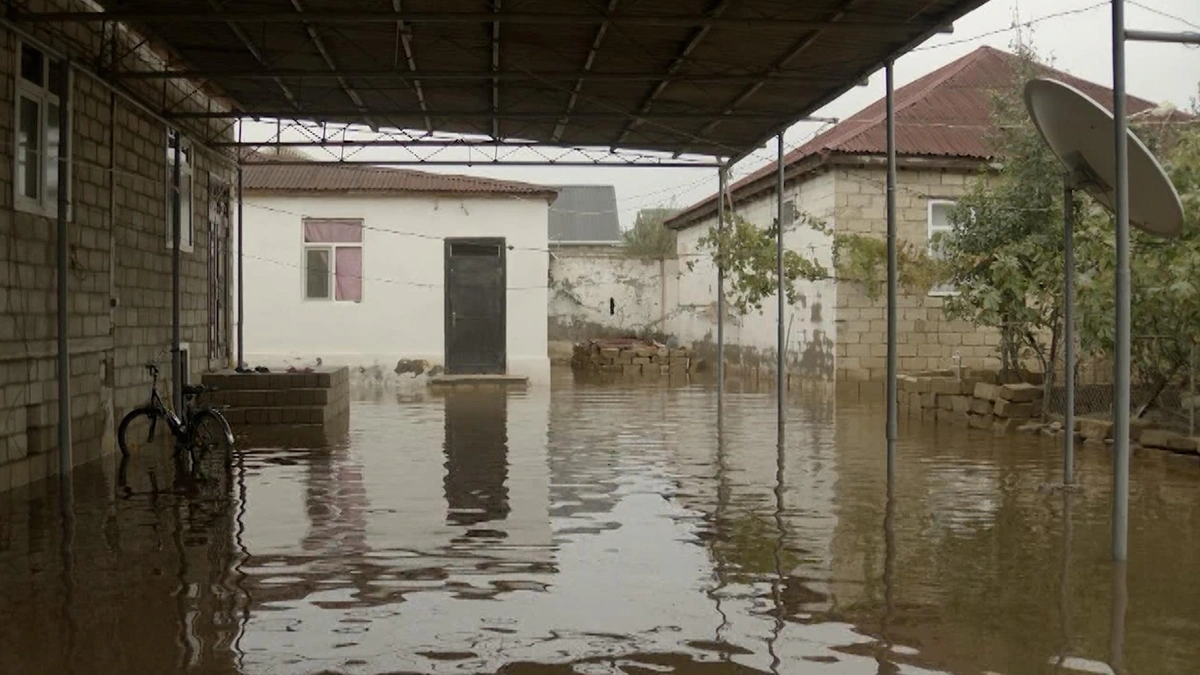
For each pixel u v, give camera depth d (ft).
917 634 15.08
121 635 14.98
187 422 33.06
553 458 32.91
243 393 43.34
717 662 13.89
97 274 33.27
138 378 37.37
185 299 43.73
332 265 67.92
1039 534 21.61
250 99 41.47
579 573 18.51
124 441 33.45
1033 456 32.76
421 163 46.96
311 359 67.56
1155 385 35.45
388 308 68.18
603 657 14.07
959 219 44.65
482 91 39.60
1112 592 17.28
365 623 15.56
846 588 17.51
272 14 26.07
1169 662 13.89
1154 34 19.61
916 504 24.88
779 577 18.21
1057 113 24.54
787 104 39.04
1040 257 40.16
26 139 28.68
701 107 40.34
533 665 13.76
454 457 33.24
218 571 18.62
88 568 18.81
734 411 48.55
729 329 81.92
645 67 35.17
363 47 34.37
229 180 51.75
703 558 19.61
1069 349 27.04
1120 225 19.34
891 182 29.84
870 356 57.21
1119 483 19.25
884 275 56.29
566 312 96.12
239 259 52.24
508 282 68.69
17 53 27.73
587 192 137.59
